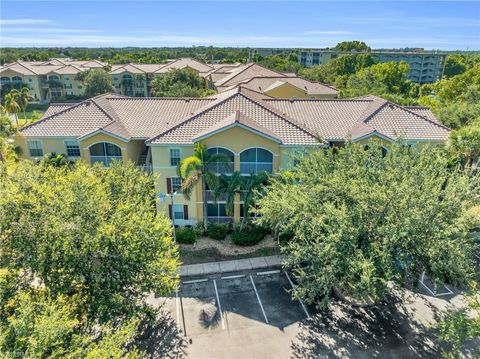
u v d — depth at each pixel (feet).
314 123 104.68
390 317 67.31
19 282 50.70
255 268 81.76
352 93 204.85
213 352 59.57
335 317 67.31
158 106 119.65
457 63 457.27
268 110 99.86
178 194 95.66
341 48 623.36
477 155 101.19
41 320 40.91
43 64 365.81
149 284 54.70
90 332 53.57
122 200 66.59
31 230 52.03
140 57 587.27
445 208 58.59
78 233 52.70
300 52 566.77
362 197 59.62
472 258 72.74
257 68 218.18
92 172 71.87
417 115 106.42
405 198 56.90
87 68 335.88
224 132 87.61
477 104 149.69
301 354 59.31
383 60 471.62
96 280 50.72
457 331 50.60
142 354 49.16
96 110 110.32
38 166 68.23
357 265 52.90
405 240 55.62
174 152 92.07
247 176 91.91
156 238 57.36
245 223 90.12
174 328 64.34
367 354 59.57
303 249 59.31
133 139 103.14
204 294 73.51
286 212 66.33
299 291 59.47
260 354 59.26
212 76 250.16
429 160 69.10
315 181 69.67
